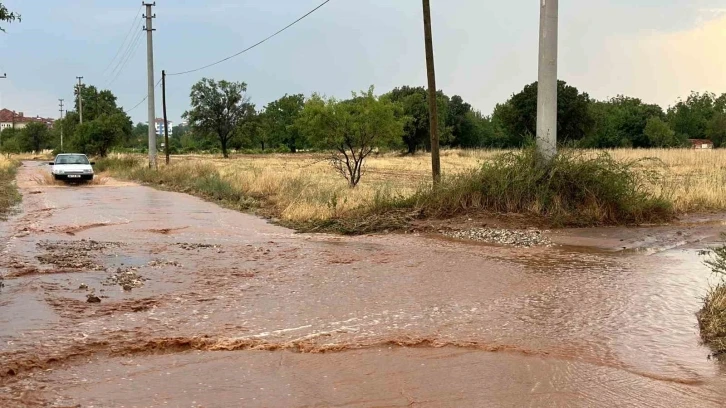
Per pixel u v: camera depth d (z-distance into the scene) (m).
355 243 12.25
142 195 24.22
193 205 20.11
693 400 4.59
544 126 16.05
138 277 8.59
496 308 7.19
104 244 11.59
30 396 4.56
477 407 4.41
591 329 6.39
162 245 11.59
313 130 24.12
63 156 32.75
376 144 24.41
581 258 10.62
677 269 9.62
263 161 60.78
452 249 11.55
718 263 9.09
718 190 19.28
